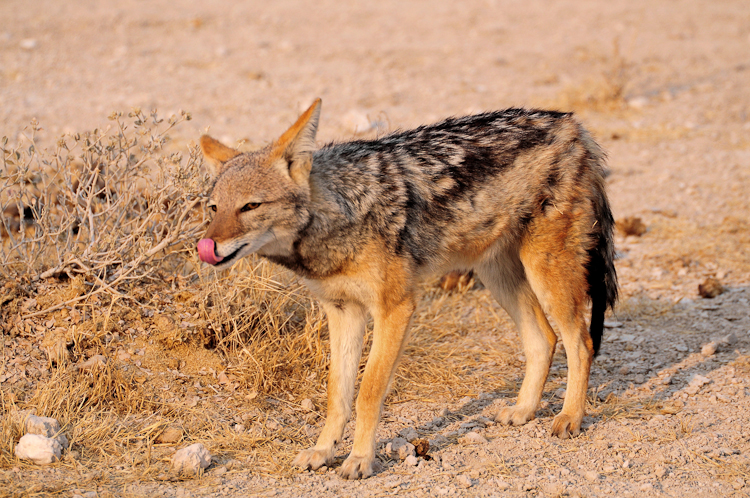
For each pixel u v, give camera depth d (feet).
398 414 61.31
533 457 54.03
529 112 63.26
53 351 59.72
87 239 68.80
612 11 253.24
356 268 53.11
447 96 166.09
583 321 60.03
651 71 187.93
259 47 202.18
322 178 53.01
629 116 157.48
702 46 212.43
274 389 62.39
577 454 54.44
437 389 65.92
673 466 51.96
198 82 171.12
